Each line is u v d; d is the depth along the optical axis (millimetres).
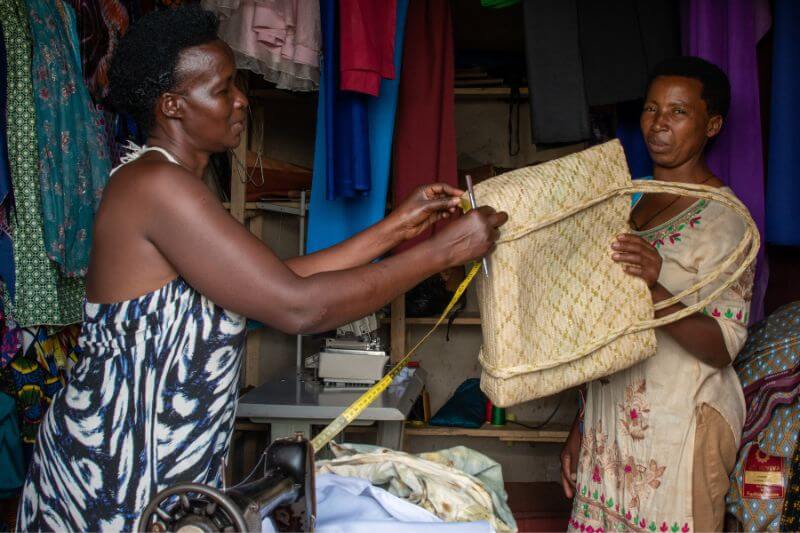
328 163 2484
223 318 1081
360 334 2766
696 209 1787
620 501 1827
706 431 1730
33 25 2062
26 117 2027
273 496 803
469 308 3965
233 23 2357
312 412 2357
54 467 1071
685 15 2561
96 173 2275
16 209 2031
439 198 1432
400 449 2586
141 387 1052
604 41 2598
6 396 2146
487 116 4055
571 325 1347
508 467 3943
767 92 2574
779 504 1756
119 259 1051
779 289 2646
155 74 1106
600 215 1362
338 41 2484
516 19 3592
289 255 3854
